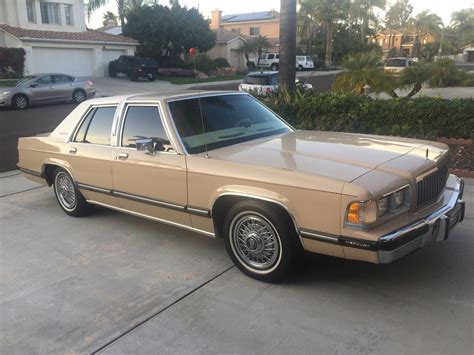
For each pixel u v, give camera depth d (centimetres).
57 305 380
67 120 576
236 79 3766
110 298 388
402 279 390
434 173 385
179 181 431
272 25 6569
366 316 340
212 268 432
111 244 502
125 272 433
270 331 329
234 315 352
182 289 395
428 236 352
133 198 484
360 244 330
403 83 1634
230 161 402
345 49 6056
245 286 395
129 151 478
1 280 430
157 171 449
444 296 362
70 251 489
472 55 7956
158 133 457
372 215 330
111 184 507
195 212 425
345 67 1522
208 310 361
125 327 344
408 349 302
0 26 3067
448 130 852
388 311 345
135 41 3694
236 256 411
